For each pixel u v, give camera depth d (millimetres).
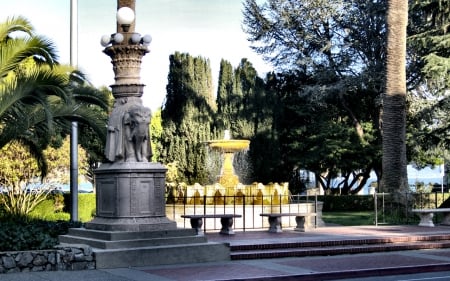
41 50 14289
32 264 12062
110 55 14398
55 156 24344
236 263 13445
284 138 38594
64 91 14016
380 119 38438
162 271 12133
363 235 17391
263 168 35438
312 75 39188
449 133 32906
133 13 14289
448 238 17406
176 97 33844
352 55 38719
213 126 33906
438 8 31047
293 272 12125
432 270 13164
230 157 25469
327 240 15805
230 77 35375
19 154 22906
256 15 39531
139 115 13836
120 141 13852
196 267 12750
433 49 31594
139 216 13539
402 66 24078
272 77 39656
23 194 24062
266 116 35469
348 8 38000
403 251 15969
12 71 14805
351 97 39188
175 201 23078
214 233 18312
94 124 16000
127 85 14180
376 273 12508
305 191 38875
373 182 52344
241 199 22672
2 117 14070
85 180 40531
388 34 24297
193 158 32625
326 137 37312
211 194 22750
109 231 13273
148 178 13727
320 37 39031
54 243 12672
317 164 38688
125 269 12375
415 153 38344
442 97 34438
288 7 38656
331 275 12023
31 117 15438
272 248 14930
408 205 23266
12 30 14633
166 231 13539
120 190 13539
